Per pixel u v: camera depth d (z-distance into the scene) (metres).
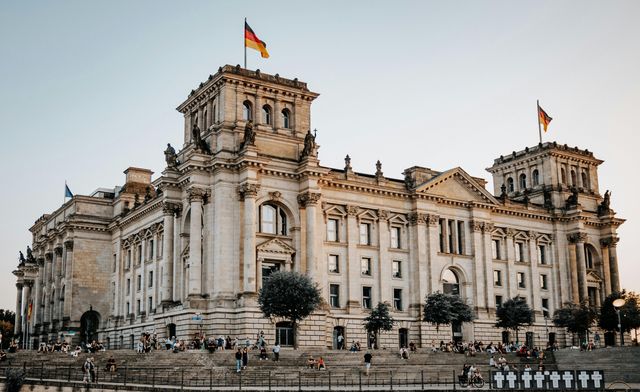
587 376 60.25
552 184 145.75
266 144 107.75
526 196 140.75
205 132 108.75
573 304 132.50
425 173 126.06
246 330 96.94
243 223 101.88
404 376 84.00
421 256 121.06
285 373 77.38
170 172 110.94
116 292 139.62
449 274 126.44
